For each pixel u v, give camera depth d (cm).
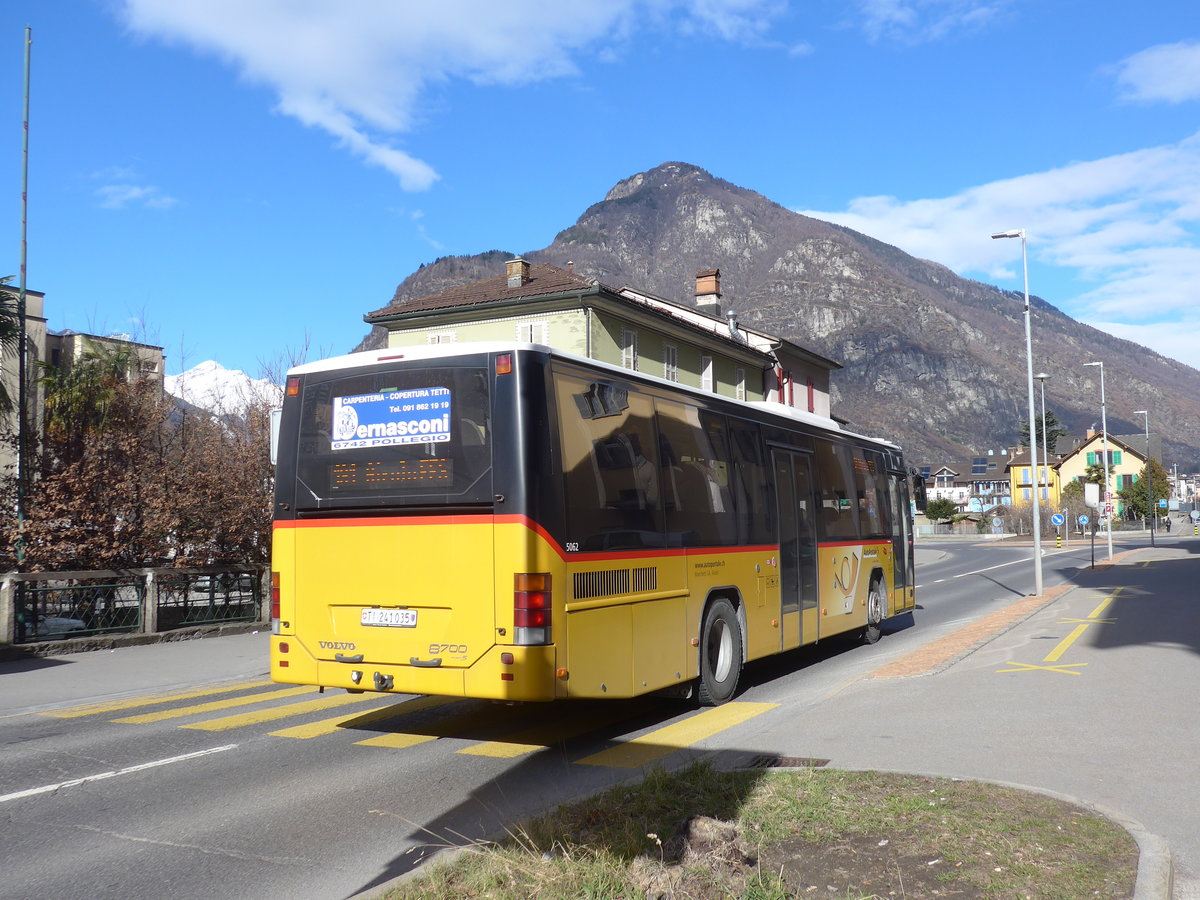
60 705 1015
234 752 782
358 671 779
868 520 1477
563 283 3441
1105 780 615
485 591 735
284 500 825
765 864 453
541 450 742
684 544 922
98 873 494
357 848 530
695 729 848
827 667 1248
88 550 1493
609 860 449
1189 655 1158
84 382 1658
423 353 781
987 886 422
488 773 705
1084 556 4809
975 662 1148
